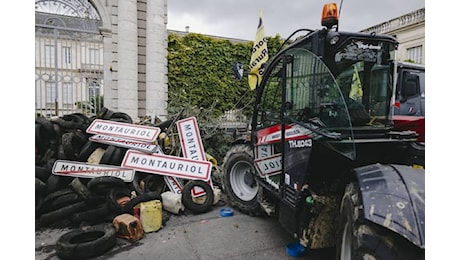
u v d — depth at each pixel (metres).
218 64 9.72
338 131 2.01
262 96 3.55
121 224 3.11
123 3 8.02
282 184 2.73
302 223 2.39
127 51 8.09
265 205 3.39
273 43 10.27
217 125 7.00
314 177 2.34
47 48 7.41
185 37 9.41
